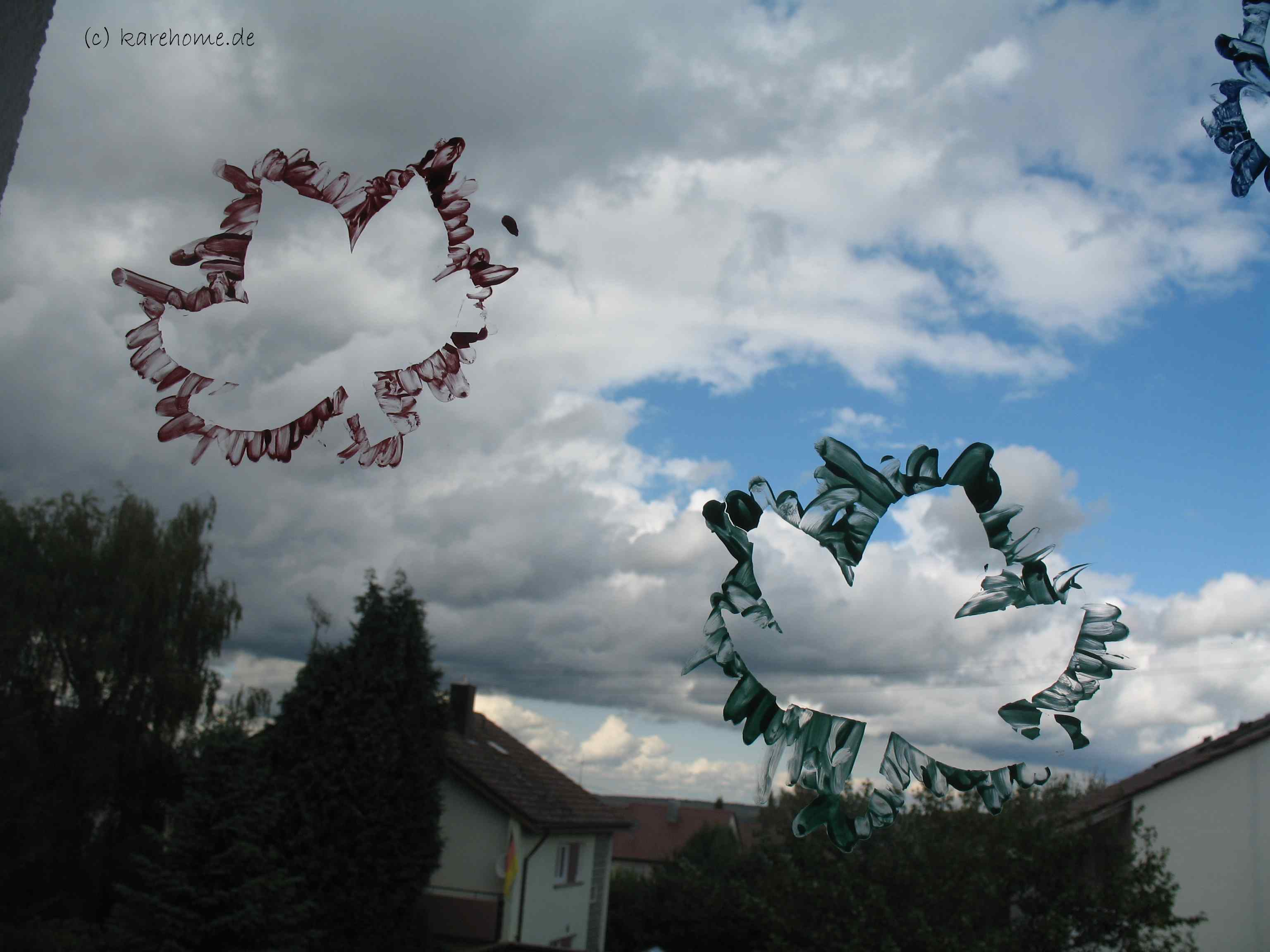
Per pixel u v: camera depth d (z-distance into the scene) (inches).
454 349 64.5
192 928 428.5
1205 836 481.1
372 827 571.2
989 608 61.2
